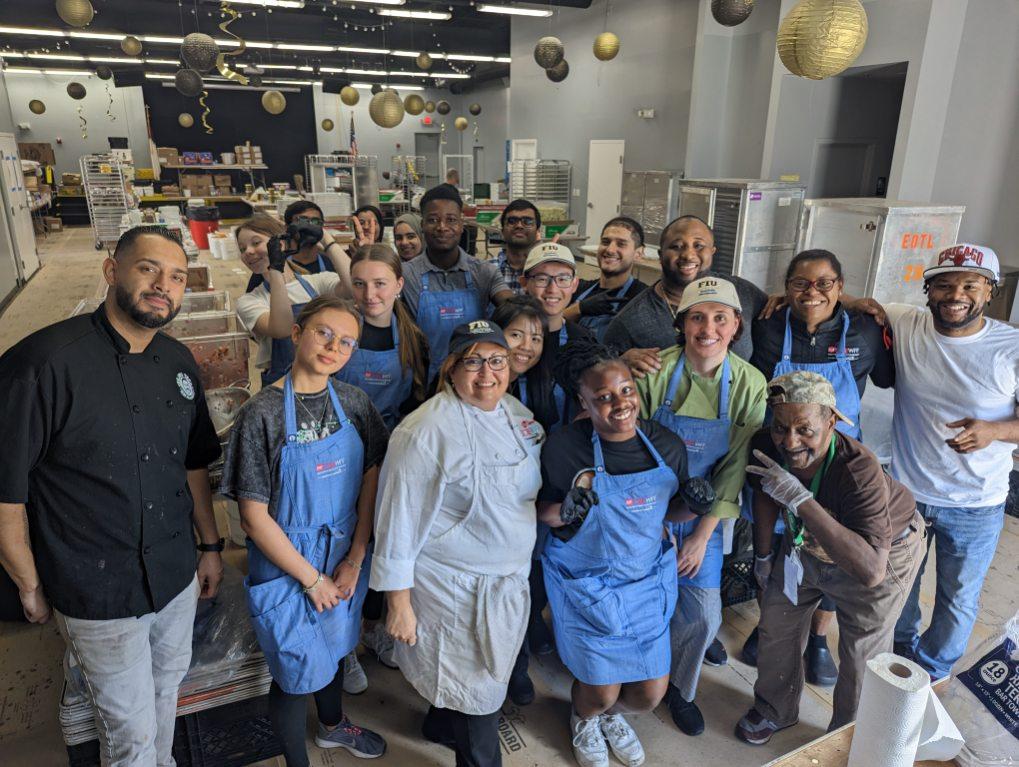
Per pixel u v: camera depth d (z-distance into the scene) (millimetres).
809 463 1838
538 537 2064
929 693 1165
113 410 1518
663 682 2055
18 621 2785
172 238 1545
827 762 1255
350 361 2346
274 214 9945
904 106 5781
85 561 1532
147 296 1493
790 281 2318
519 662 2389
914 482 2340
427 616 1834
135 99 21234
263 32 14977
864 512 1788
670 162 10070
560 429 1924
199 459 1871
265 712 2023
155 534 1609
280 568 1761
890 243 3895
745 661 2648
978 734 1229
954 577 2332
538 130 13805
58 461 1483
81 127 20859
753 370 2131
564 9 12336
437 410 1746
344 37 15805
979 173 5594
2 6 12492
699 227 2430
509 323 2074
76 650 1592
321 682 1840
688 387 2146
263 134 23094
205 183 17625
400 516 1730
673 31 9648
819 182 7488
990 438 2102
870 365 2406
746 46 8492
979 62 5504
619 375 1777
